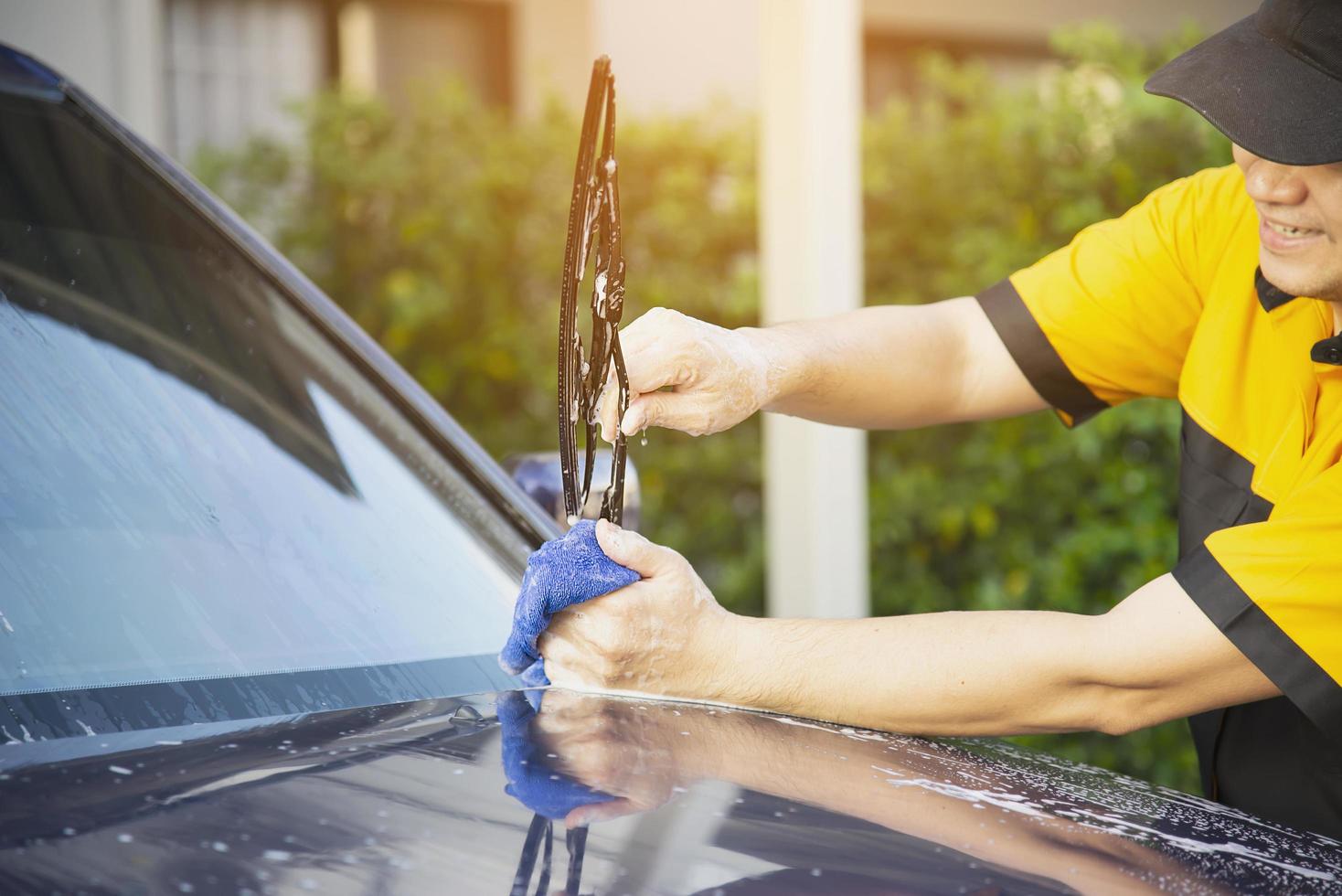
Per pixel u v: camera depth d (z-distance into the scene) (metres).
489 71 5.83
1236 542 1.23
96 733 1.11
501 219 4.85
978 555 4.34
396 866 0.89
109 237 1.64
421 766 1.06
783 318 3.36
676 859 0.94
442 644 1.40
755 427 4.75
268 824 0.94
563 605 1.23
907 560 4.38
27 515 1.33
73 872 0.85
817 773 1.13
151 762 1.04
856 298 3.34
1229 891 1.02
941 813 1.09
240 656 1.28
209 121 5.52
